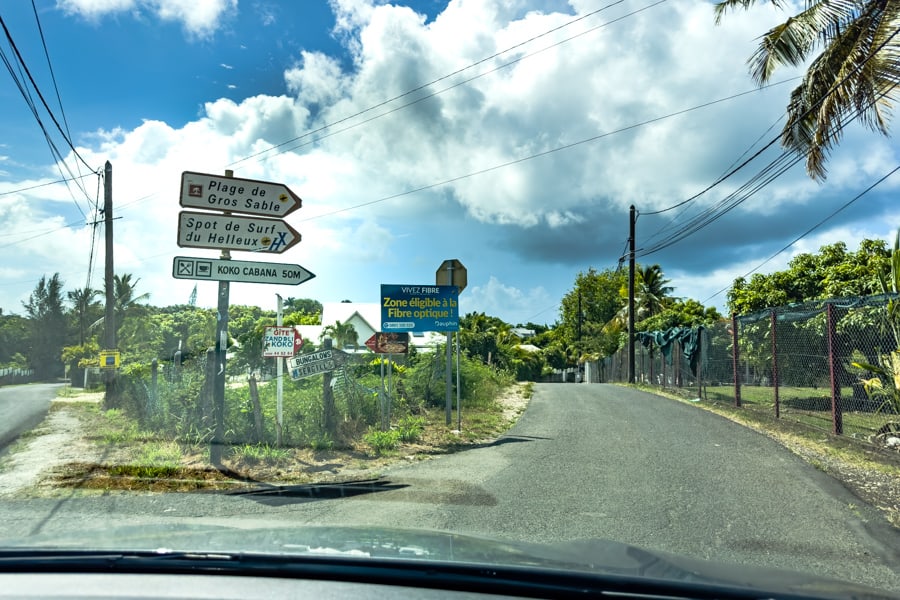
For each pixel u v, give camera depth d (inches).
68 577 94.9
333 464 333.1
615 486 269.7
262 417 378.0
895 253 381.7
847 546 193.9
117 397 653.9
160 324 1457.9
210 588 90.4
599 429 421.4
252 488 284.0
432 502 252.1
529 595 92.7
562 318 2418.8
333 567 97.9
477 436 419.2
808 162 459.5
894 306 363.3
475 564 99.7
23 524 225.8
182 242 330.0
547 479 285.1
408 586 93.5
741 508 235.5
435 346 653.3
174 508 250.7
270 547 109.1
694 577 100.5
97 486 288.4
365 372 599.5
